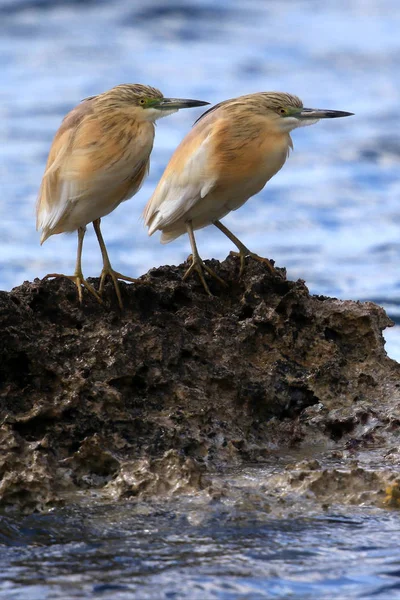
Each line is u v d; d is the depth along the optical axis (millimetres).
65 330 11508
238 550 9039
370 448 11320
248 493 9984
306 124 13336
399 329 20641
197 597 8281
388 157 38969
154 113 12281
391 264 26828
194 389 11320
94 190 12078
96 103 12156
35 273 25953
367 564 8812
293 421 11742
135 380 11312
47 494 9883
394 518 9648
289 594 8328
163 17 63438
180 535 9305
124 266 26516
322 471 10195
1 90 48438
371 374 12203
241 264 12719
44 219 12477
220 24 63531
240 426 11422
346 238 29516
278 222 31234
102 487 10242
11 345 11062
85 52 55750
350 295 24172
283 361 12086
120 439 10719
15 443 10289
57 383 11109
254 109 13156
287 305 12414
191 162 12953
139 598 8250
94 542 9188
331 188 34938
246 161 13094
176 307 12312
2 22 60562
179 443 10891
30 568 8734
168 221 13258
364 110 46594
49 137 40344
